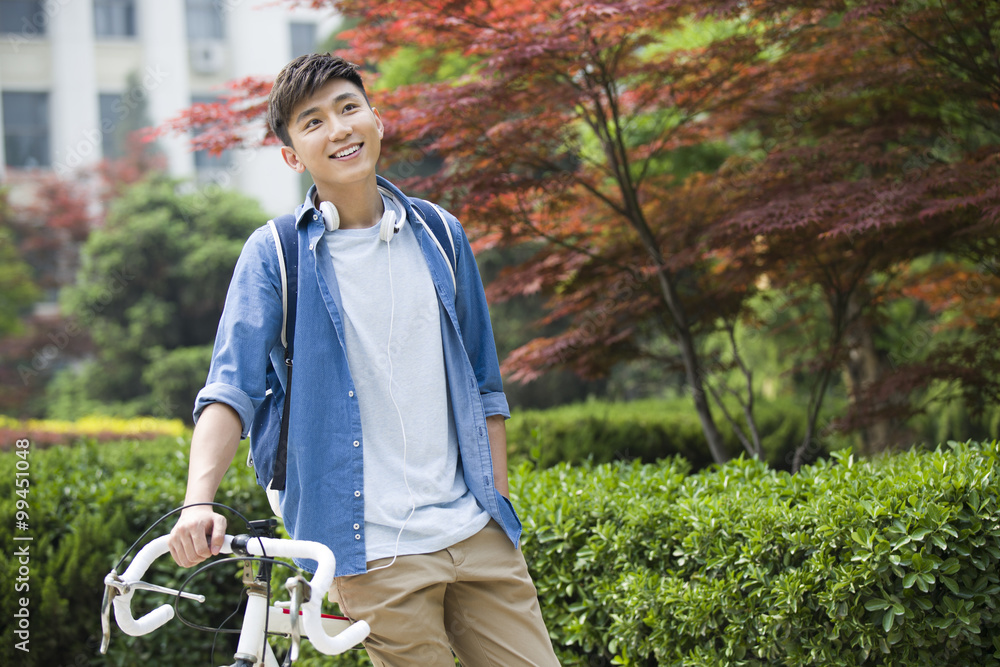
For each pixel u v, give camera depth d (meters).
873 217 3.53
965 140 4.96
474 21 4.17
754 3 3.90
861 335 6.08
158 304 14.78
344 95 1.69
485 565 1.69
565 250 4.91
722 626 2.61
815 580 2.41
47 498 3.75
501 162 4.19
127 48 18.77
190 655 3.73
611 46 4.29
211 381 1.56
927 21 3.91
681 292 5.34
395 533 1.61
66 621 3.56
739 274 4.51
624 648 2.76
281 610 1.59
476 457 1.73
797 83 4.45
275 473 1.64
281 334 1.68
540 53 3.75
